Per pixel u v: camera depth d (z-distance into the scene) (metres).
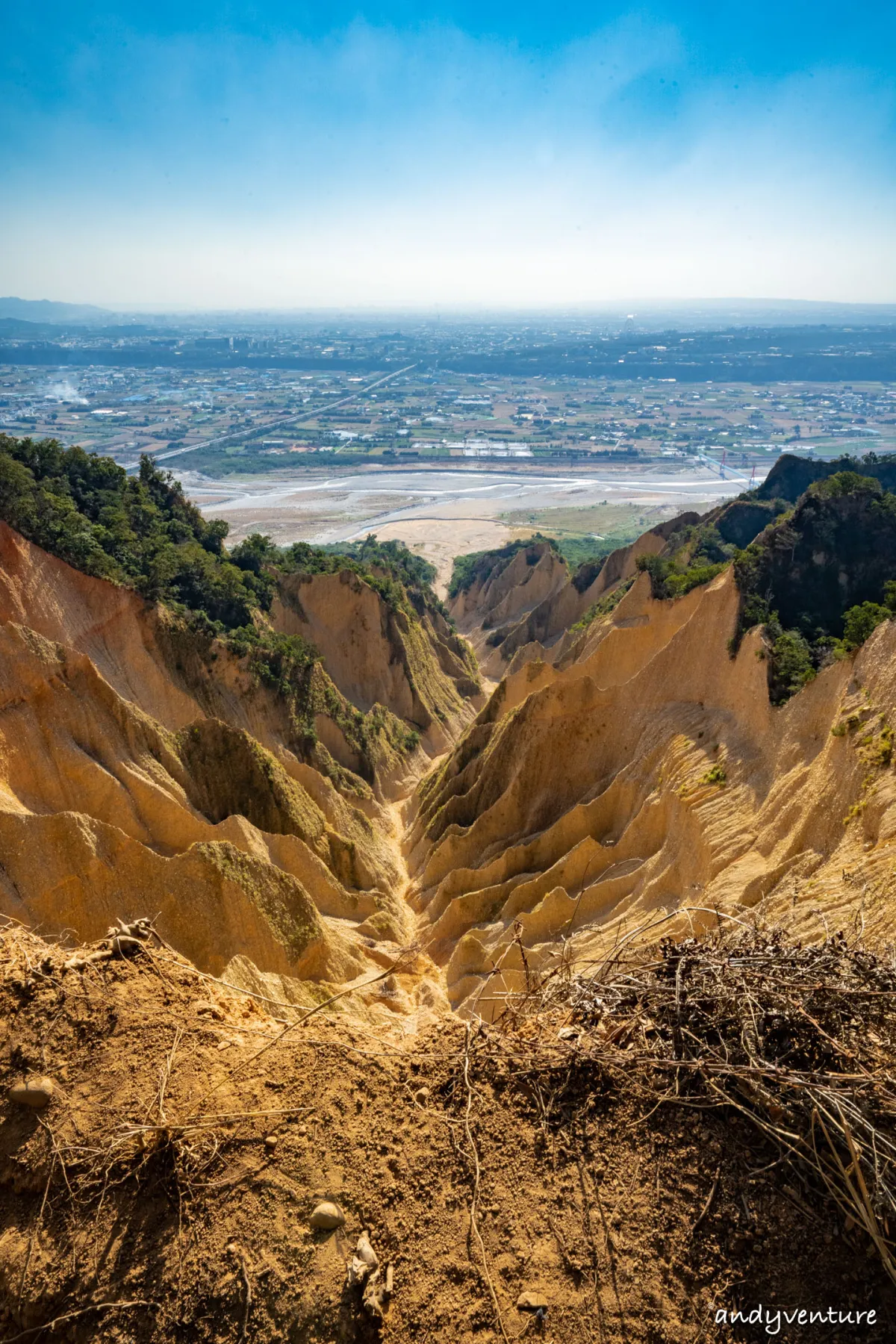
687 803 30.44
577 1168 8.30
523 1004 10.65
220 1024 10.16
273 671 49.56
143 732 36.75
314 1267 7.54
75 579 40.88
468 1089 9.12
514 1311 7.18
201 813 37.22
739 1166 8.04
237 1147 8.55
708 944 10.21
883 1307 6.98
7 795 30.39
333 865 40.81
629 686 39.97
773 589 38.31
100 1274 7.57
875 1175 7.12
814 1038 8.54
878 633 26.47
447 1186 8.27
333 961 30.70
